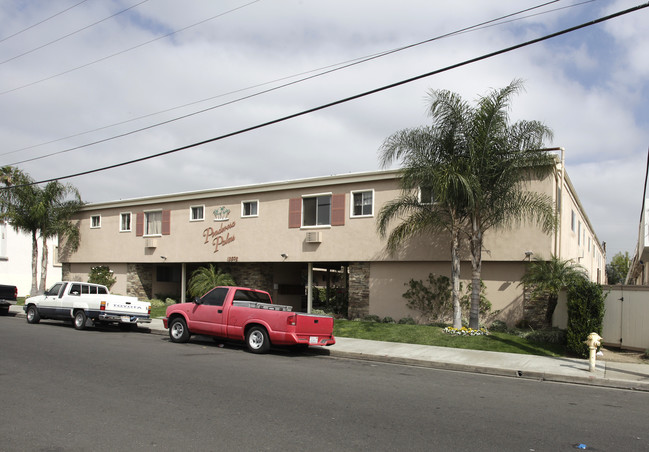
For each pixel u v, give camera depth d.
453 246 17.08
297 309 28.09
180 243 27.50
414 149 16.42
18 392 8.10
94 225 32.16
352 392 8.81
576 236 23.70
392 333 17.20
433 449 5.83
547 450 5.96
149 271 30.88
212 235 26.22
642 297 14.42
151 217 29.31
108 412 7.01
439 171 15.63
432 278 19.86
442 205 17.14
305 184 23.03
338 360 13.27
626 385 10.68
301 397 8.24
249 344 13.77
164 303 28.89
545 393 9.66
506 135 15.99
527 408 8.16
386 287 20.98
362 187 21.61
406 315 20.38
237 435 6.12
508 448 5.97
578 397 9.39
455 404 8.20
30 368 10.16
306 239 22.70
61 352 12.38
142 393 8.20
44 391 8.20
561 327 17.02
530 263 17.98
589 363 11.98
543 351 14.39
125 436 5.99
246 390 8.63
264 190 24.25
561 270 16.75
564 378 11.27
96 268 31.36
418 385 9.85
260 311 13.73
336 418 7.02
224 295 14.80
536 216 17.80
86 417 6.75
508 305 18.50
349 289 21.95
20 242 39.41
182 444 5.75
